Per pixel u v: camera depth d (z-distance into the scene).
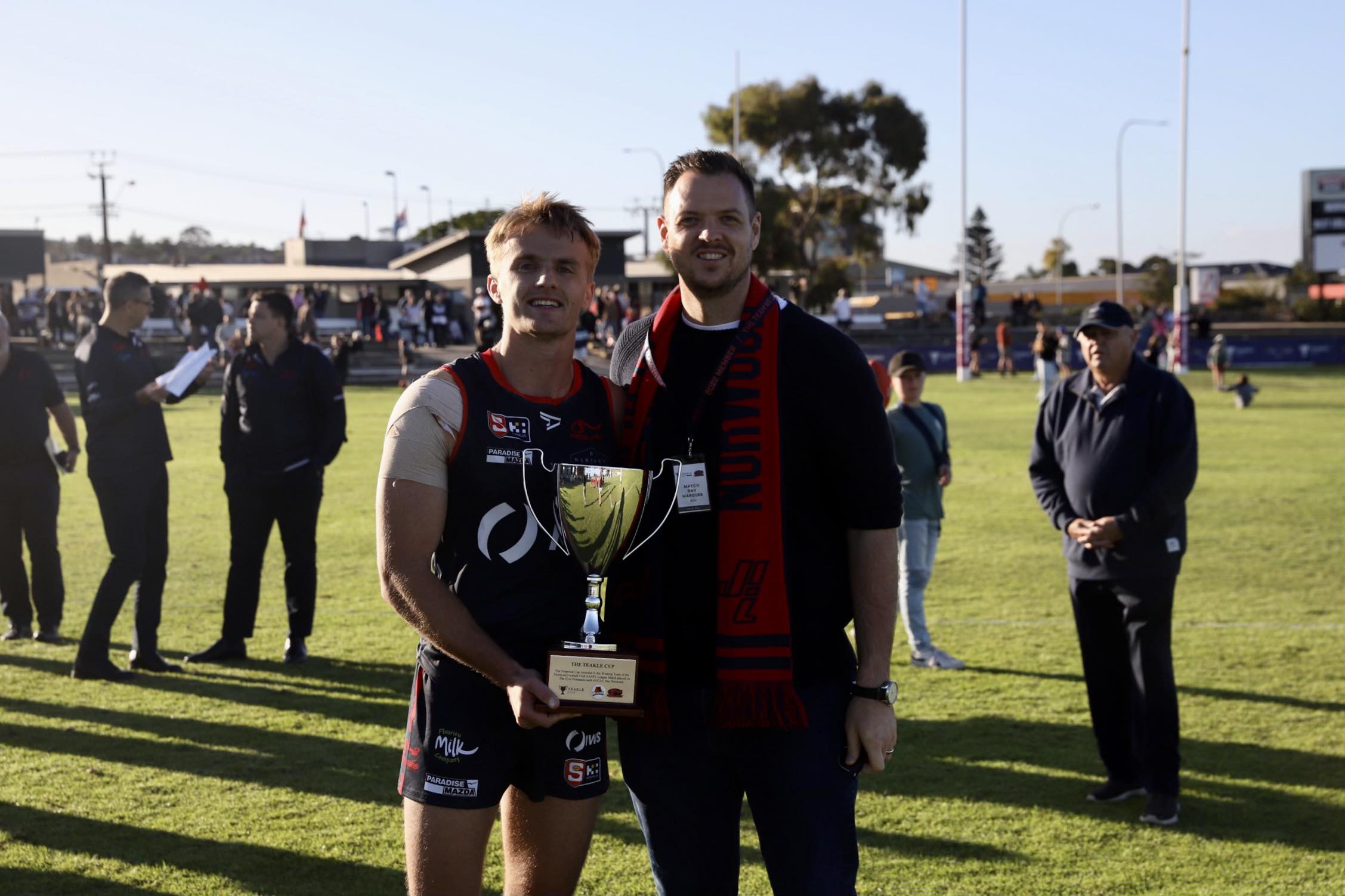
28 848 4.16
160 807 4.59
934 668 6.79
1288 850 4.29
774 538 2.65
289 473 6.67
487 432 2.68
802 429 2.69
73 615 7.97
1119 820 4.58
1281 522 11.86
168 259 103.94
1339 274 69.00
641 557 2.78
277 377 6.64
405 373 32.91
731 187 2.71
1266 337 43.56
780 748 2.67
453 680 2.69
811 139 58.09
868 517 2.71
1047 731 5.65
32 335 46.12
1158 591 4.59
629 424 2.90
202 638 7.40
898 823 4.52
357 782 4.89
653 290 55.56
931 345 48.00
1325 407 25.84
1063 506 4.88
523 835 2.88
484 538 2.69
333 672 6.59
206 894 3.84
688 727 2.75
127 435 6.29
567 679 2.60
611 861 4.18
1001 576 9.41
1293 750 5.36
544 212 2.75
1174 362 37.94
